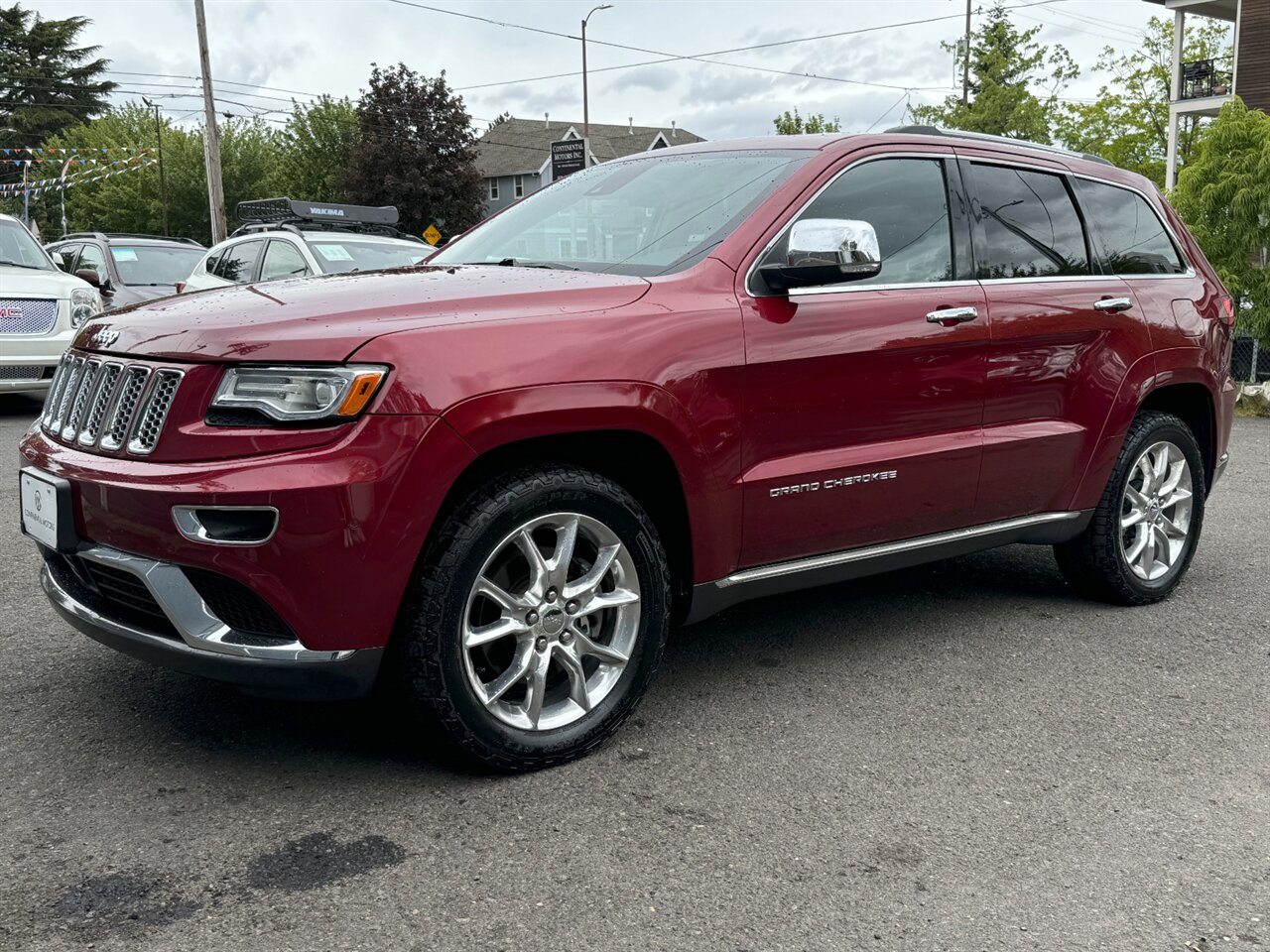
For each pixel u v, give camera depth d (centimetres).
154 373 277
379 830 268
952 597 479
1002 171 416
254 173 6481
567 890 243
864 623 441
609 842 265
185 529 260
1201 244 1256
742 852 262
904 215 376
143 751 309
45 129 7450
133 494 266
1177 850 266
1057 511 430
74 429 301
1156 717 349
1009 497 406
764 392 327
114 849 256
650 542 310
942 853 263
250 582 258
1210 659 404
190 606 265
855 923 233
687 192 374
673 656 399
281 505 254
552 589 296
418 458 264
